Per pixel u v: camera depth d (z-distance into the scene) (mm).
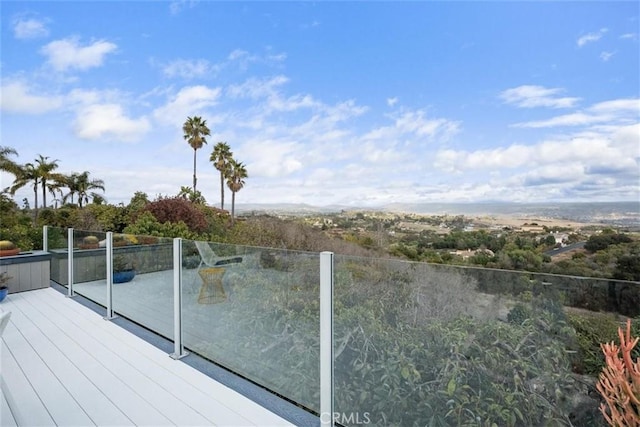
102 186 25672
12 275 5902
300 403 2590
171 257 3684
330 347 2344
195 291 3428
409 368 2039
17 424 2371
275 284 2734
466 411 1850
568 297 1601
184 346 3582
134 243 4285
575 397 1567
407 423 2031
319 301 2432
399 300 2086
